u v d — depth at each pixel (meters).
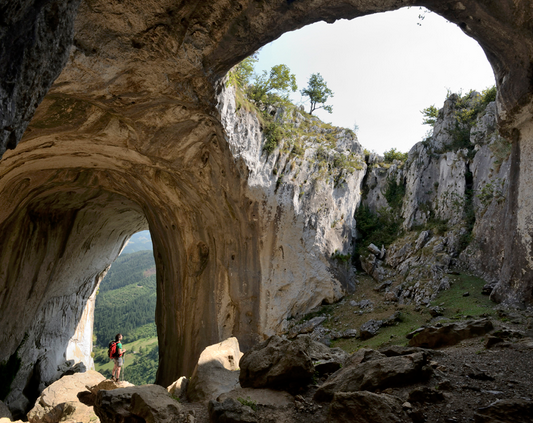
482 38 9.43
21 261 16.61
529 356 6.58
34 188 14.83
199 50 8.36
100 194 17.89
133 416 6.80
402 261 17.52
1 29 3.33
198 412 6.82
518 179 11.34
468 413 4.90
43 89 4.13
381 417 4.83
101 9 7.04
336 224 17.84
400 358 6.29
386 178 21.36
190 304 16.03
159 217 17.38
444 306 12.73
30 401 18.95
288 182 15.67
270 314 15.22
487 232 14.22
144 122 10.95
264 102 15.41
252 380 7.14
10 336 17.53
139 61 8.33
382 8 8.16
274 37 8.55
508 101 10.38
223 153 13.28
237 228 15.37
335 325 15.05
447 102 19.62
